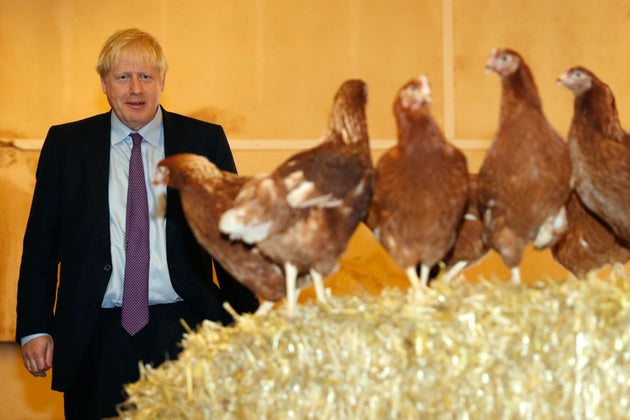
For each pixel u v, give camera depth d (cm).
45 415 459
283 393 174
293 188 175
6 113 441
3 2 439
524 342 169
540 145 181
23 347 285
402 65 443
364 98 185
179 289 273
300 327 174
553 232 190
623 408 169
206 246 196
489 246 195
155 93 283
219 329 192
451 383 168
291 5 443
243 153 444
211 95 443
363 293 191
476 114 444
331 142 184
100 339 276
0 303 444
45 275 288
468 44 444
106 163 282
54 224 286
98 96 443
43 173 286
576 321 168
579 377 168
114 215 280
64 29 440
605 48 445
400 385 170
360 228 436
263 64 443
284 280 197
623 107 445
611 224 199
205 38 443
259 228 175
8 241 445
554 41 444
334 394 171
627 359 168
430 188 180
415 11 443
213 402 178
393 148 188
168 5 441
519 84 182
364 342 171
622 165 189
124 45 279
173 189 273
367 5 443
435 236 183
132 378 272
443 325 170
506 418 168
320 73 444
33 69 441
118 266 278
